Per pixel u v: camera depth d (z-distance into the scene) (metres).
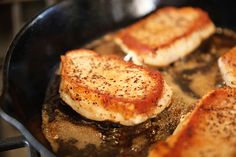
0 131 0.52
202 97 0.35
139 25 0.45
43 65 0.40
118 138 0.34
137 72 0.37
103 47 0.45
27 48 0.37
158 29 0.44
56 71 0.42
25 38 0.37
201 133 0.30
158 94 0.34
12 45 0.35
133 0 0.46
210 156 0.28
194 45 0.43
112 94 0.34
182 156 0.28
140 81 0.36
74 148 0.33
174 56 0.42
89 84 0.36
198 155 0.28
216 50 0.44
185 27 0.44
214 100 0.33
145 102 0.33
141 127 0.35
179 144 0.29
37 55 0.39
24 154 0.52
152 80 0.36
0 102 0.29
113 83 0.36
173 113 0.36
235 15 0.47
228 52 0.40
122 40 0.44
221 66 0.40
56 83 0.40
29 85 0.36
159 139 0.34
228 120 0.31
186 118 0.32
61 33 0.42
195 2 0.49
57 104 0.37
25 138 0.30
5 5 0.60
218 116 0.32
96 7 0.44
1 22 0.62
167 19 0.45
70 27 0.43
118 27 0.47
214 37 0.46
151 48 0.41
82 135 0.34
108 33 0.47
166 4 0.48
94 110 0.35
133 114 0.33
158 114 0.36
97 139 0.34
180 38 0.42
